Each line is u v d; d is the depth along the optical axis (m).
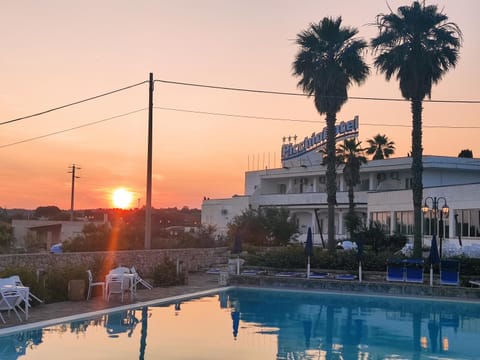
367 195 47.97
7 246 36.72
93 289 18.02
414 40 28.55
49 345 11.26
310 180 61.56
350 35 32.56
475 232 32.47
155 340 12.09
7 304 13.22
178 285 22.94
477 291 20.66
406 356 11.30
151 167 26.50
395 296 21.11
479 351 11.88
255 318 15.72
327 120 31.88
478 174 51.44
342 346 12.14
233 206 63.81
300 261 26.34
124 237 31.31
